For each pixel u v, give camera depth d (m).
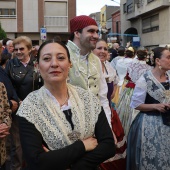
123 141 3.91
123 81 6.19
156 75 3.61
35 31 26.94
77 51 3.05
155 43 26.95
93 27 3.00
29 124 1.97
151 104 3.55
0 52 3.93
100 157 2.03
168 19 24.31
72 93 2.17
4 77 3.98
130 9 31.95
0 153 3.28
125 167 3.93
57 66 2.05
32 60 4.50
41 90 2.12
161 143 3.49
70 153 1.92
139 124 3.65
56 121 2.01
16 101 4.04
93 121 2.12
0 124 3.31
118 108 5.39
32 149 1.92
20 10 26.62
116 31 40.50
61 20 27.20
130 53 7.36
